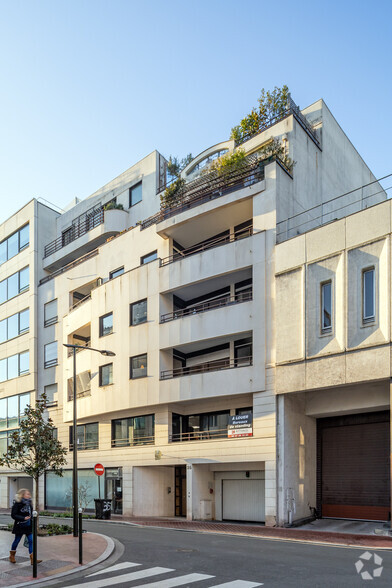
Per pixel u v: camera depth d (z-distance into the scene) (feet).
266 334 73.92
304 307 69.31
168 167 113.39
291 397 71.67
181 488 96.12
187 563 39.40
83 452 103.30
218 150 98.27
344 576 33.86
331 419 76.33
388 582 31.99
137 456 89.92
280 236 76.33
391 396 58.85
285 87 92.94
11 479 128.88
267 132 90.53
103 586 32.35
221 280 85.56
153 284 91.04
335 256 67.26
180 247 96.43
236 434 74.54
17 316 135.85
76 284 116.78
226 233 91.35
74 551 45.21
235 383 75.61
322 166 94.89
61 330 120.47
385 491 68.90
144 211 111.75
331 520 71.87
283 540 53.78
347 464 73.61
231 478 81.30
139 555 43.55
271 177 78.28
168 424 86.58
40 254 133.28
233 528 66.49
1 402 137.08
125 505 90.22
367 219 64.64
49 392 122.42
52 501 113.19
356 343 63.00
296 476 70.59
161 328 87.86
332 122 102.01
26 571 37.42
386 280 61.26
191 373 90.48
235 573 35.29
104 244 109.50
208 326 81.20
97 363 100.22
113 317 98.12
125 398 91.40
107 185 123.54
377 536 56.24
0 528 65.41
